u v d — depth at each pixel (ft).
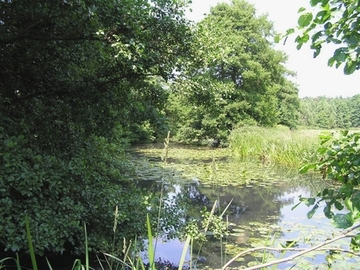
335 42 5.01
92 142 22.04
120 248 14.32
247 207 24.35
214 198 26.91
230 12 81.87
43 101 18.84
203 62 19.20
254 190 29.91
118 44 14.35
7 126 14.47
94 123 19.74
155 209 17.26
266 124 80.89
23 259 13.97
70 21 15.29
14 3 15.11
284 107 110.73
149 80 21.61
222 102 21.09
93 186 16.74
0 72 17.58
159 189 28.99
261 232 18.34
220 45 19.95
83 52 19.10
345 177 5.84
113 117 20.18
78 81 18.93
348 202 5.15
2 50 16.97
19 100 17.58
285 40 5.41
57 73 19.25
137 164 43.29
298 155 44.29
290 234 17.94
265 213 22.74
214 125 73.46
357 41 4.72
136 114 21.27
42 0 14.51
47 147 18.42
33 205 12.82
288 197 27.50
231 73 79.30
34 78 18.39
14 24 16.63
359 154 5.67
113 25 14.84
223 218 21.43
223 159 52.26
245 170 37.81
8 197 12.49
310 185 32.30
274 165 45.50
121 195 17.28
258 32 83.30
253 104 77.87
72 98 18.79
